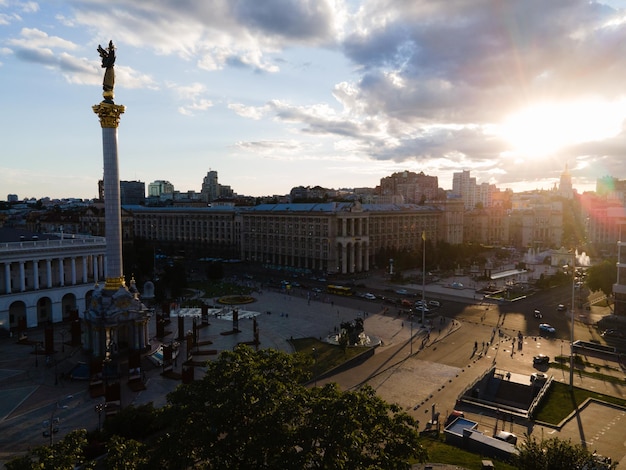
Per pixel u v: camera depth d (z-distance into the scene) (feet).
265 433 128.67
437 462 190.08
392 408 144.25
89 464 131.54
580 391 275.18
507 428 228.63
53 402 257.34
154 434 205.67
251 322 437.99
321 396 147.84
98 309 324.80
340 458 125.39
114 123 326.03
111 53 322.96
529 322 442.09
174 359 322.96
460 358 337.72
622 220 439.22
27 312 410.31
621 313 433.48
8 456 200.75
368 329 416.67
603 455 201.16
